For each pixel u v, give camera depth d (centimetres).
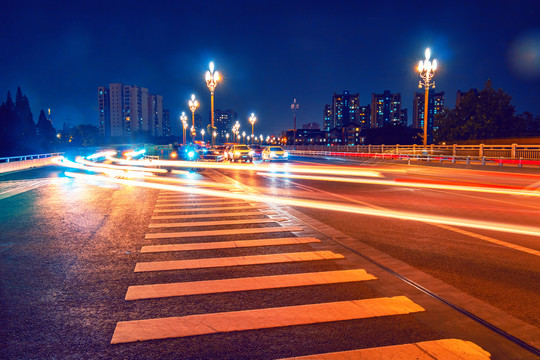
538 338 326
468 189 1455
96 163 4125
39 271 507
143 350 308
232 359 294
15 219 871
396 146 4512
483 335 331
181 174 2256
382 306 390
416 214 922
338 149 6050
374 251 597
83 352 305
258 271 503
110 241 665
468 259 556
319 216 897
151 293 429
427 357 295
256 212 951
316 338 325
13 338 328
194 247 623
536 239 676
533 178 1962
